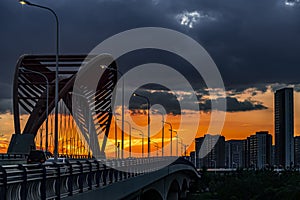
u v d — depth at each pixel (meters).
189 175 149.88
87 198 28.17
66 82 107.56
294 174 172.00
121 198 40.03
